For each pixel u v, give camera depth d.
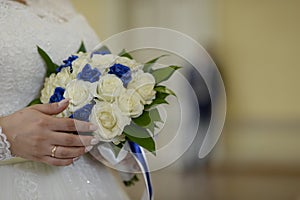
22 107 1.77
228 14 6.95
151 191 1.68
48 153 1.55
